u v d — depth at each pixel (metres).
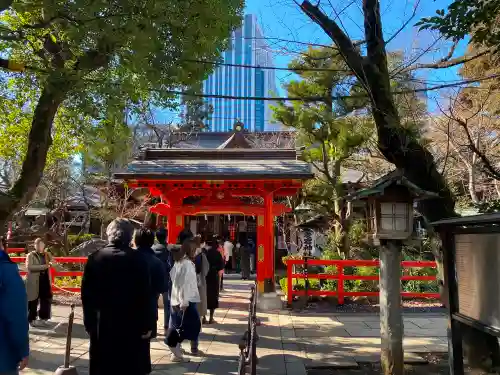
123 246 4.06
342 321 9.71
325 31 6.65
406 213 5.78
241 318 9.84
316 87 12.09
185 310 6.47
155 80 5.20
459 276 4.57
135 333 3.88
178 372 5.82
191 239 6.63
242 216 24.59
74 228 23.84
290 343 7.73
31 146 6.59
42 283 8.49
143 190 19.45
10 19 6.86
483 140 10.99
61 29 5.30
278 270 20.91
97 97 6.22
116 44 4.89
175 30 5.38
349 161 17.16
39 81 5.93
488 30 5.95
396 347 5.87
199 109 17.27
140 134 21.72
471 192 11.29
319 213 16.94
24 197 6.46
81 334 7.85
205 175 11.10
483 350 5.77
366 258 15.07
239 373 2.55
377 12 6.50
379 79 6.46
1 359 3.20
